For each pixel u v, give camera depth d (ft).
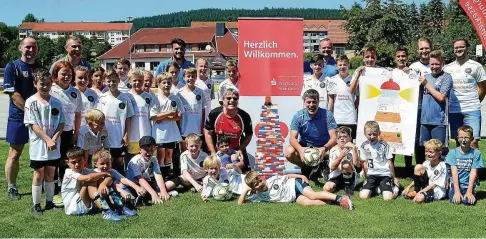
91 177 20.77
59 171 24.91
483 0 30.35
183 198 23.58
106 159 21.57
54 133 21.80
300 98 28.02
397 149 27.53
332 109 28.89
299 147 25.63
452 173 23.02
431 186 23.12
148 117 26.55
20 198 23.67
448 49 181.16
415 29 231.09
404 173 29.30
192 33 286.05
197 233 18.34
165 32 290.97
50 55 333.83
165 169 27.32
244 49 27.73
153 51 285.23
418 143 27.84
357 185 26.53
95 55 390.01
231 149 26.35
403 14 188.55
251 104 27.86
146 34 292.81
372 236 17.88
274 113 27.86
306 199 22.53
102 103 25.30
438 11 283.59
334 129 25.95
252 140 27.84
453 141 39.17
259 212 21.08
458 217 20.21
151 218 20.29
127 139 25.98
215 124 26.84
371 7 192.24
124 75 29.84
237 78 30.53
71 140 23.89
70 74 23.39
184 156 25.29
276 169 27.73
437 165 23.41
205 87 30.32
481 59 160.04
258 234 18.15
